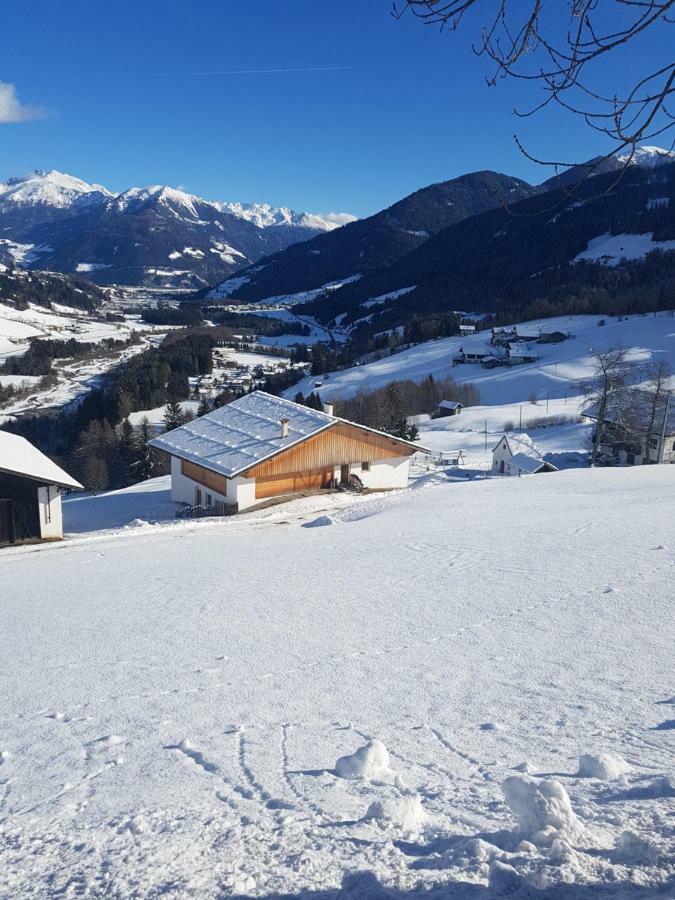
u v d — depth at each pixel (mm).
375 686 6059
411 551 13555
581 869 2209
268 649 7520
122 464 67000
